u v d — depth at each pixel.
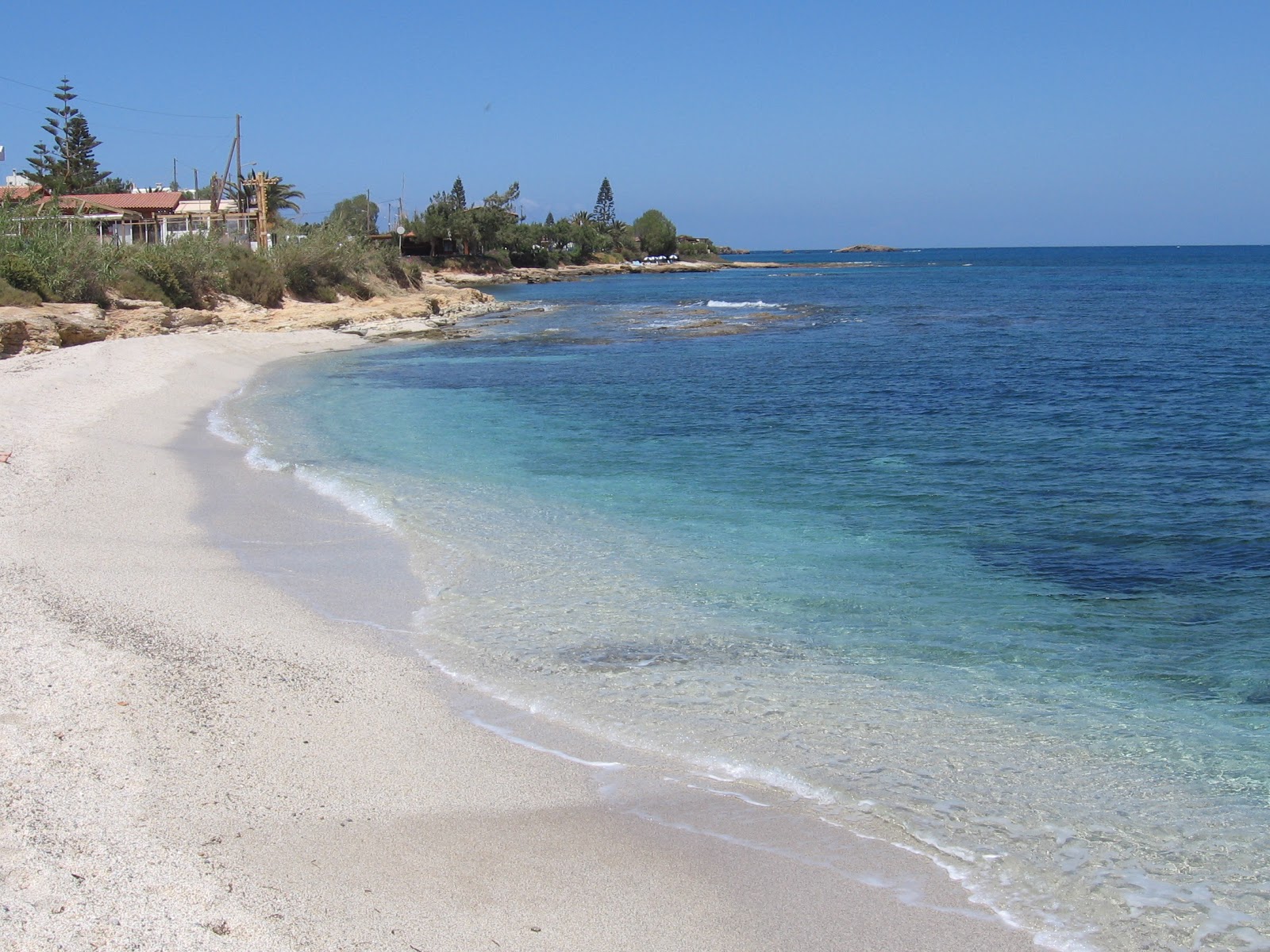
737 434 20.56
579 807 6.04
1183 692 7.94
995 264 190.62
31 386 21.03
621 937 4.79
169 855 5.12
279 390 26.56
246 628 8.84
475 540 12.19
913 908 5.11
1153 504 14.31
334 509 13.61
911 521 13.44
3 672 7.31
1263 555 11.77
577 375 30.83
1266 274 120.62
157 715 6.87
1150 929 4.96
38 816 5.33
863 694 7.84
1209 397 24.84
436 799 6.05
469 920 4.84
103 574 10.01
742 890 5.23
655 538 12.48
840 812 6.04
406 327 44.97
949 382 28.67
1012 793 6.30
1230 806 6.14
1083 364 32.56
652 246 173.25
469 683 7.96
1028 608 9.95
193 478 15.10
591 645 8.84
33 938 4.26
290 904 4.81
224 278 44.84
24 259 32.56
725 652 8.71
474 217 117.38
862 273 146.12
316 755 6.52
